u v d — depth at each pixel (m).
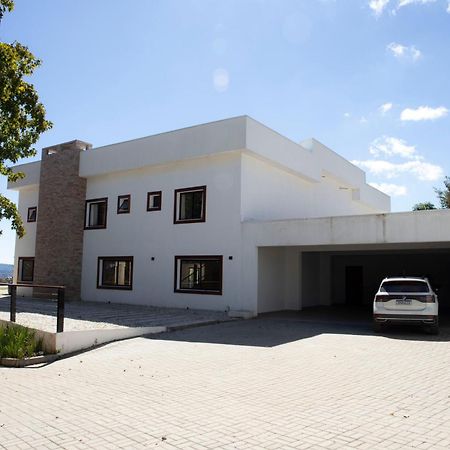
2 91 14.02
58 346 10.29
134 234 21.30
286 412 5.72
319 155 23.56
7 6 13.47
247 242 17.62
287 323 15.41
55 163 24.27
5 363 9.55
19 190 28.08
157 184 20.69
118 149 21.77
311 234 16.33
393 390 6.78
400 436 4.82
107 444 4.68
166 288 19.80
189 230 19.31
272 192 20.02
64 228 23.28
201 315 16.58
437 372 7.96
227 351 10.15
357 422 5.29
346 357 9.38
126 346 10.95
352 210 30.05
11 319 12.16
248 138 17.56
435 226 14.30
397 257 25.38
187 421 5.39
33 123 15.90
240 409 5.87
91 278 22.80
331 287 25.08
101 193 22.95
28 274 26.83
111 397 6.56
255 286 17.33
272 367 8.50
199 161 19.27
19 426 5.29
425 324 12.27
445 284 24.28
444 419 5.38
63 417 5.62
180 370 8.33
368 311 20.52
